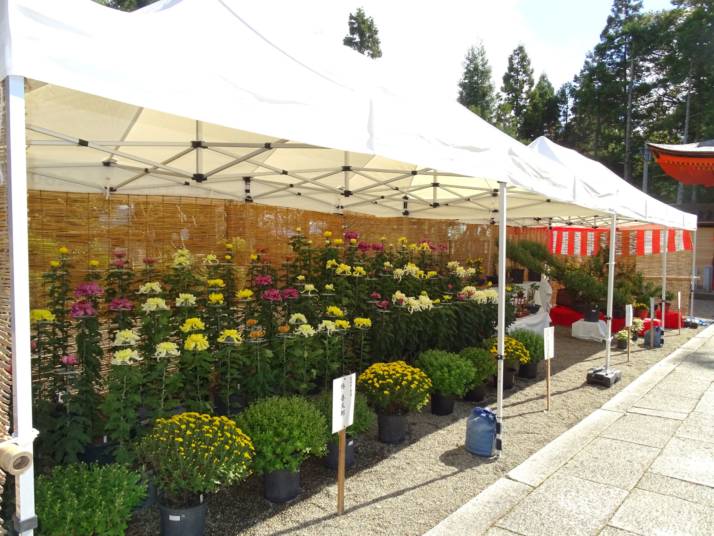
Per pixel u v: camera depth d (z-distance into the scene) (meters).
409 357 5.88
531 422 5.03
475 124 3.85
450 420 5.02
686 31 26.83
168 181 5.50
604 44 33.62
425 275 6.82
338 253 6.09
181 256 4.81
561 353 8.38
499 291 4.20
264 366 4.21
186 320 4.13
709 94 26.97
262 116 2.17
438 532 2.97
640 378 6.75
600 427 4.87
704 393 6.08
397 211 8.42
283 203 6.76
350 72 2.73
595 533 3.00
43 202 4.55
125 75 1.76
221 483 2.94
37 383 3.38
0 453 1.66
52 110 3.49
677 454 4.21
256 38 2.31
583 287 10.23
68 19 1.65
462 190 6.86
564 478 3.74
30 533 1.76
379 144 2.74
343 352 5.03
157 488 3.00
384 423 4.38
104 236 4.96
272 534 2.95
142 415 3.62
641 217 7.24
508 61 42.97
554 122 41.31
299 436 3.25
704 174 12.81
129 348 3.45
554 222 11.41
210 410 3.77
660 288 11.26
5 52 1.54
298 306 5.18
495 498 3.41
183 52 1.95
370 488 3.56
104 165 4.82
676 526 3.09
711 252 19.61
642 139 32.16
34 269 4.48
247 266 6.11
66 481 2.52
